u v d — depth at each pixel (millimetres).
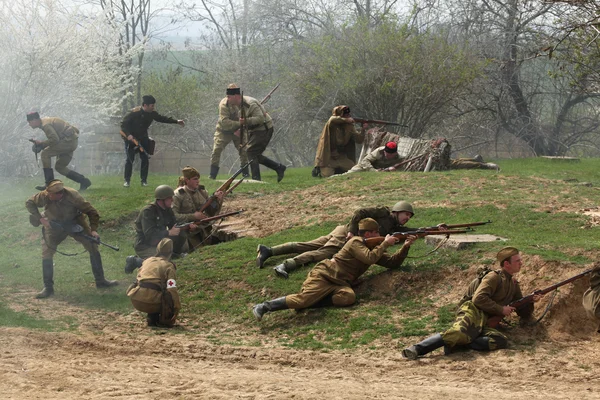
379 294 10086
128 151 17844
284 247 11531
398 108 26875
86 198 16844
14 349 8172
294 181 18016
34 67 24781
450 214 13367
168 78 37250
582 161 21797
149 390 6574
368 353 8492
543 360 7891
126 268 11398
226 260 12102
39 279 12570
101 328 9852
